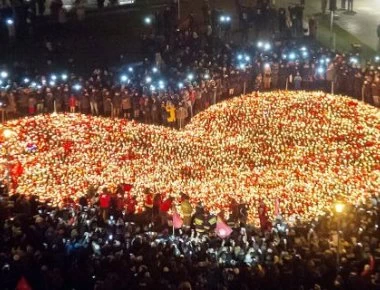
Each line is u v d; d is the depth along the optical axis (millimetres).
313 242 32438
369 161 45719
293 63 59062
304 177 43375
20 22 65938
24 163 44969
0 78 58125
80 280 28406
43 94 55094
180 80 57750
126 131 50469
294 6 69812
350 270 29922
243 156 46812
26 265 28547
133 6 73750
